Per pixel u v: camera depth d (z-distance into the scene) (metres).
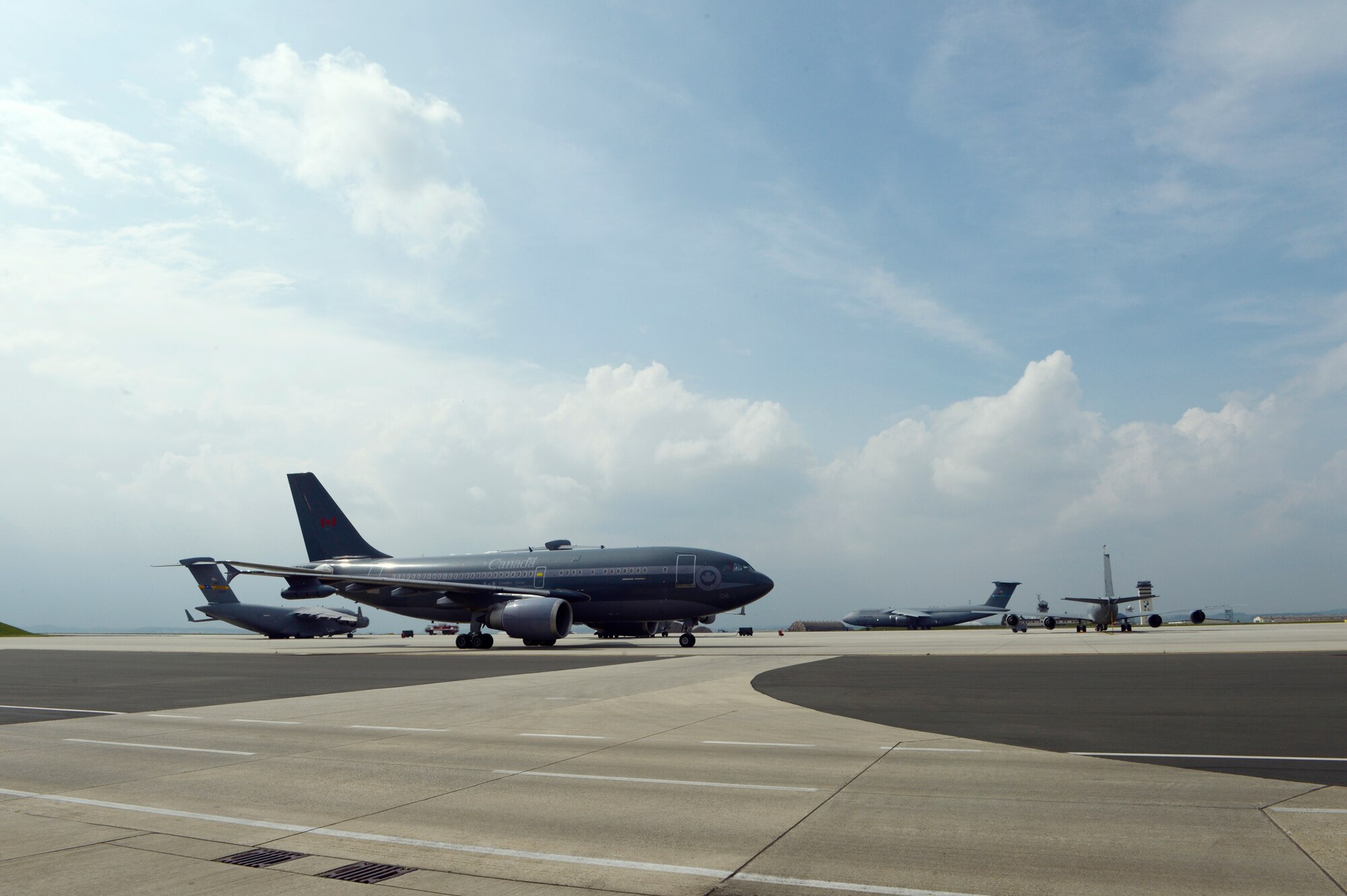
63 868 6.79
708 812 8.41
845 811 8.36
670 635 70.25
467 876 6.51
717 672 26.56
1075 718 14.97
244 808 8.86
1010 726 14.05
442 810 8.68
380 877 6.51
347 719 15.80
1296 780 9.69
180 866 6.85
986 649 41.78
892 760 11.09
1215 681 21.91
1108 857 6.75
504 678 24.98
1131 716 15.15
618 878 6.42
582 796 9.19
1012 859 6.73
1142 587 87.75
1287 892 5.86
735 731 13.83
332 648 52.00
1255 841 7.16
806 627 145.75
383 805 8.92
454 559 52.53
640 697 19.30
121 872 6.69
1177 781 9.64
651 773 10.38
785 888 6.12
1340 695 18.39
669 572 47.28
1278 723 14.19
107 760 11.71
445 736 13.61
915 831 7.61
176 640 74.56
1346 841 7.14
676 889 6.15
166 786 9.98
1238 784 9.48
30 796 9.52
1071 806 8.48
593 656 37.41
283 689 21.78
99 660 36.44
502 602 48.34
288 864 6.89
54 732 14.38
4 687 22.92
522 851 7.18
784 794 9.18
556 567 49.69
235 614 71.31
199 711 17.23
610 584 48.28
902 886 6.13
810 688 20.97
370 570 53.97
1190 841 7.18
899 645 49.28
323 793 9.54
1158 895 5.84
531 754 11.85
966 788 9.38
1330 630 76.75
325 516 57.94
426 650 48.59
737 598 46.47
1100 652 36.50
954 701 17.89
